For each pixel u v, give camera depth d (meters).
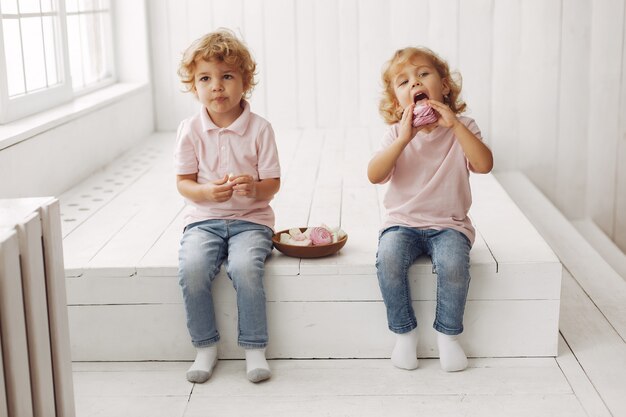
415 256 2.14
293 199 2.88
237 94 2.17
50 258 1.66
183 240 2.18
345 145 3.72
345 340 2.19
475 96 3.91
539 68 3.85
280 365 2.17
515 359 2.18
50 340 1.69
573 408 1.93
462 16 3.86
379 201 2.84
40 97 3.10
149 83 4.06
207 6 4.01
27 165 2.73
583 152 3.91
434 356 2.19
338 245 2.21
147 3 4.02
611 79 3.83
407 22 3.93
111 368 2.18
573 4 3.79
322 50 4.00
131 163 3.50
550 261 2.15
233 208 2.21
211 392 2.04
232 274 2.10
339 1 3.95
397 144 2.09
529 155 3.93
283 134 3.98
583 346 2.24
